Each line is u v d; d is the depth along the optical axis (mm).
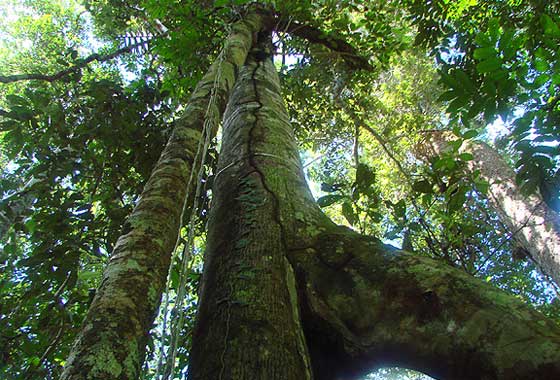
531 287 7051
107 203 4164
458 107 2234
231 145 2500
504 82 2133
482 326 1142
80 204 3691
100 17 7270
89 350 1038
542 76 2098
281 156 2320
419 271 1371
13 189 3863
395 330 1268
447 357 1153
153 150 4309
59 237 3523
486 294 1225
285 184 2061
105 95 4121
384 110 9914
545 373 987
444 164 2607
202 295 1580
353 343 1319
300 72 6719
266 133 2531
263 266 1571
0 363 3123
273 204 1907
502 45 2084
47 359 3207
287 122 2842
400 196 8844
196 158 1948
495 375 1055
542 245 6043
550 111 2221
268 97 3084
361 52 6484
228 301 1440
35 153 3877
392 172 9250
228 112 3027
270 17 5117
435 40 5199
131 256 1394
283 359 1241
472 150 8211
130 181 4324
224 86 2807
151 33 6875
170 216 1642
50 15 10875
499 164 7469
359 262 1503
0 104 9250
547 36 2127
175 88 4691
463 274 1321
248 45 3930
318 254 1598
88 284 4543
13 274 4012
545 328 1080
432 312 1242
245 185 2051
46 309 3254
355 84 7707
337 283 1468
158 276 1395
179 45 4480
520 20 4594
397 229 2908
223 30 4727
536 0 4012
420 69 10195
